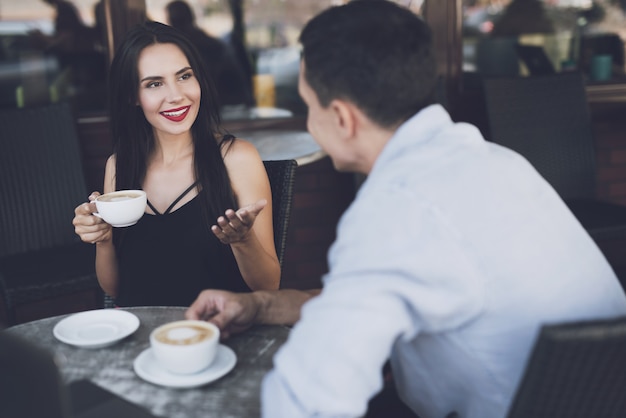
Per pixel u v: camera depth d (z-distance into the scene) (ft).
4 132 8.73
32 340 4.25
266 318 4.54
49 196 8.93
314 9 13.76
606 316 3.51
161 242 5.96
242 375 3.83
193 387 3.70
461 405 3.68
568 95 10.12
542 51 11.68
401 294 3.05
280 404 3.08
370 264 3.09
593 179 10.18
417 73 3.42
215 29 13.34
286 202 6.44
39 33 12.12
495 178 3.37
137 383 3.75
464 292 3.15
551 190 3.66
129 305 6.01
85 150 10.09
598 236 8.68
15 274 7.78
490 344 3.31
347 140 3.63
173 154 6.15
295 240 11.08
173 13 13.05
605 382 2.88
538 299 3.29
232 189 6.11
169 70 5.88
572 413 2.96
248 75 13.12
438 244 3.12
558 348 2.70
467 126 3.60
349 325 3.00
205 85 6.13
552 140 10.03
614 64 12.14
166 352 3.68
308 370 3.01
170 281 5.95
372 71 3.38
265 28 13.53
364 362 2.99
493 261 3.21
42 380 2.50
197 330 3.88
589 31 12.12
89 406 3.35
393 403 4.81
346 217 3.34
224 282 5.98
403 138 3.44
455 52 10.87
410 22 3.43
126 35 6.02
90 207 5.15
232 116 10.98
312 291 4.88
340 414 2.97
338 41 3.39
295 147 8.45
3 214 8.67
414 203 3.18
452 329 3.28
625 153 11.76
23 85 11.75
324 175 10.95
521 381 2.90
